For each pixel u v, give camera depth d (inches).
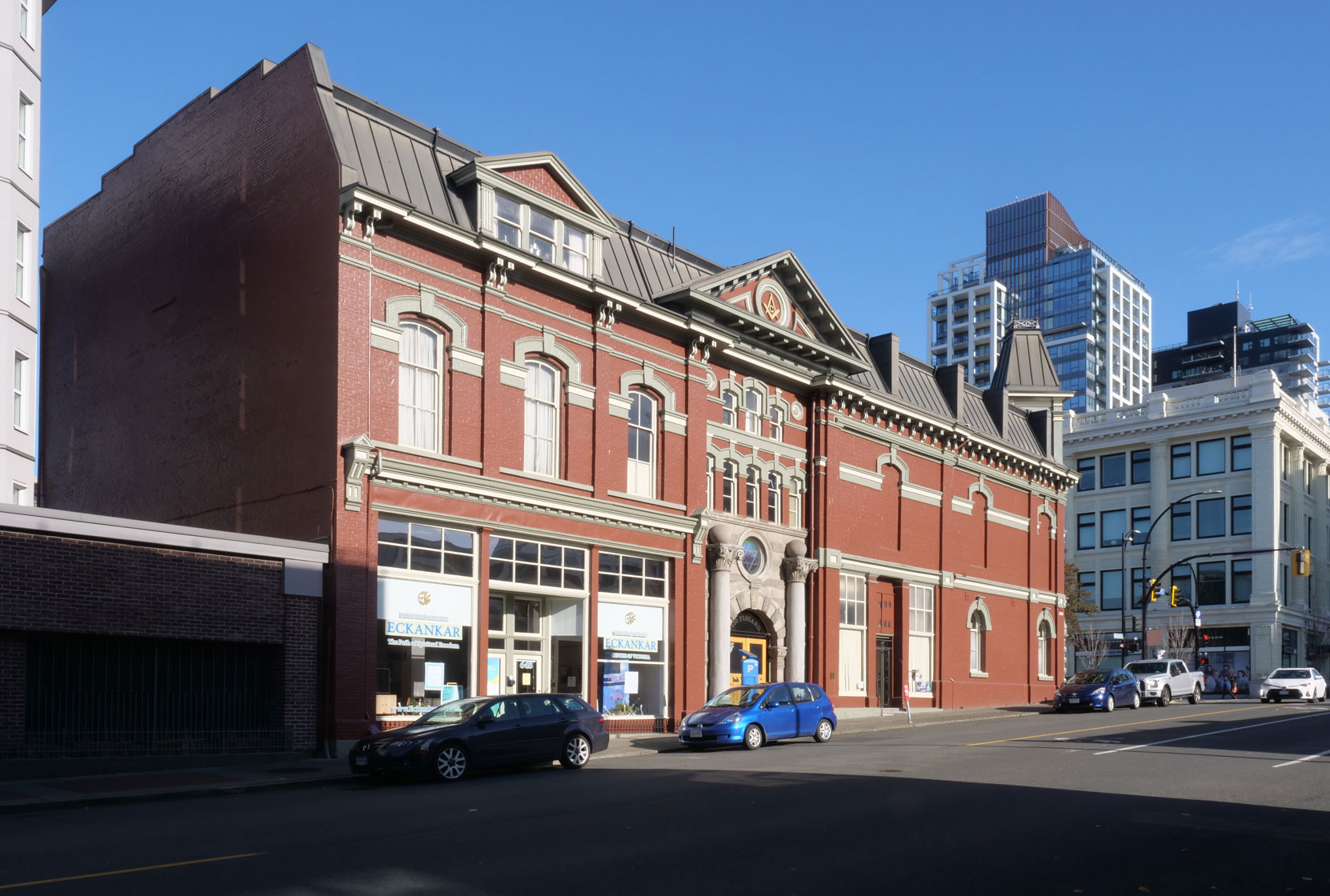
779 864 406.6
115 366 1143.6
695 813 524.4
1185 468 2800.2
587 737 786.2
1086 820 502.0
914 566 1513.3
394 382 922.7
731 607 1221.1
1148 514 2842.0
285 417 924.6
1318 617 2778.1
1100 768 709.3
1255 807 543.8
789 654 1294.3
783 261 1295.5
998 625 1702.8
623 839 455.8
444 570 951.0
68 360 1215.6
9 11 1002.1
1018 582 1768.0
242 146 1017.5
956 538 1614.2
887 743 940.0
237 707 826.2
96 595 751.7
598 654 1074.1
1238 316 6309.1
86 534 747.4
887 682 1471.5
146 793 645.3
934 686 1537.9
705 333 1190.9
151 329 1100.5
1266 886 378.6
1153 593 1781.5
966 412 1673.2
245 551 823.1
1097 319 6299.2
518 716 748.6
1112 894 367.2
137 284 1130.0
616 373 1116.5
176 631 787.4
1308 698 1829.5
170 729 787.4
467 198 1002.7
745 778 668.1
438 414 960.3
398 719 896.9
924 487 1552.7
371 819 521.0
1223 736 974.4
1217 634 2672.2
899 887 371.9
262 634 831.7
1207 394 2797.7
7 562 712.4
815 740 1005.8
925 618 1541.6
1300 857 425.1
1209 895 367.2
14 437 992.9
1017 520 1784.0
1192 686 1744.6
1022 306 6584.6
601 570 1091.9
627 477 1120.8
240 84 1032.2
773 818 508.4
